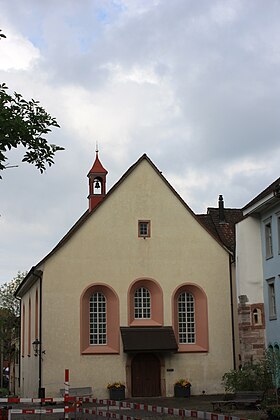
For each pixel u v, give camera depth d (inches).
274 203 1504.7
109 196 1702.8
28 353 1894.7
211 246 1728.6
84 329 1633.9
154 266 1692.9
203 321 1694.1
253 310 1599.4
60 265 1646.2
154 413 1217.4
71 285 1642.5
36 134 851.4
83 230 1673.2
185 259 1710.1
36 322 1712.6
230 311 1707.7
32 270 1699.1
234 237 1733.5
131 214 1704.0
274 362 1286.9
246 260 1622.8
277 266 1509.6
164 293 1681.8
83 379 1608.0
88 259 1662.2
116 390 1590.8
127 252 1684.3
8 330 3132.4
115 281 1665.8
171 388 1646.2
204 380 1665.8
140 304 1686.8
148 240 1700.3
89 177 1971.0
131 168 1724.9
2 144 822.5
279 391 1237.7
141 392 1633.9
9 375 3080.7
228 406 1264.8
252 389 1357.0
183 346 1680.6
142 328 1653.5
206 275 1713.8
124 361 1631.4
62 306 1631.4
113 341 1642.5
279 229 1505.9
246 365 1470.2
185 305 1708.9
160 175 1732.3
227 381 1439.5
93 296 1665.8
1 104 824.9
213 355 1680.6
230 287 1718.8
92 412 1114.1
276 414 970.7
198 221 1732.3
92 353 1620.3
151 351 1621.6
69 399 1064.8
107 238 1680.6
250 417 1039.0
